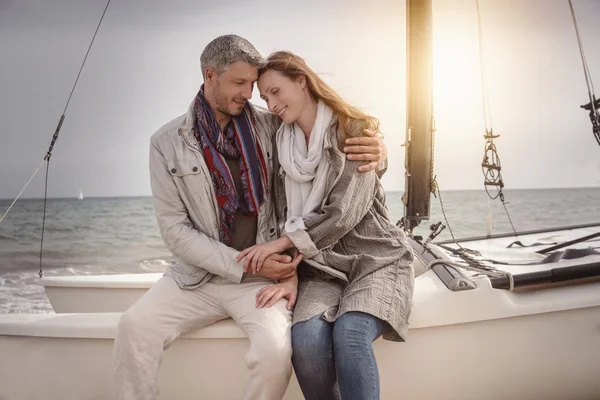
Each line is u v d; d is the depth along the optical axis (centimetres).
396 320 209
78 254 1260
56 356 233
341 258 221
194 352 226
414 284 242
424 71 297
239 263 220
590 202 1669
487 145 369
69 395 234
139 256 1225
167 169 228
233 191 229
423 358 232
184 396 229
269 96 222
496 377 241
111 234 1425
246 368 226
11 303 753
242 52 219
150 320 212
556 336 244
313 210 223
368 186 221
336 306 213
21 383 235
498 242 332
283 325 209
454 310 232
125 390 207
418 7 297
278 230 236
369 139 218
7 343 235
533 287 249
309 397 204
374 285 210
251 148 232
